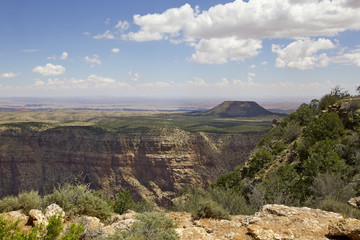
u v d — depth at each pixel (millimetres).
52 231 6625
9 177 129500
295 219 8820
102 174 127188
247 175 38625
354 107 32031
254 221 8945
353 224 7129
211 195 14297
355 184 14297
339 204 11328
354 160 20047
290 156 32344
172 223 9062
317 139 29188
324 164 19312
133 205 24625
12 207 10812
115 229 8594
